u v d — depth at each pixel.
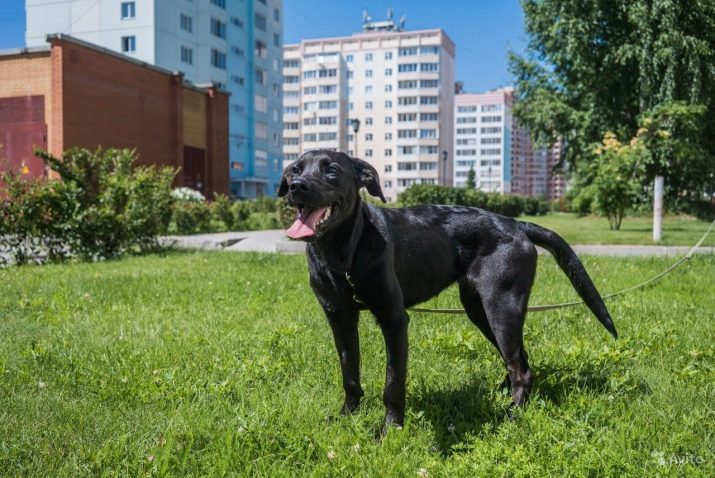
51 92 24.58
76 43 24.92
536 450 3.06
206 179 34.06
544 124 27.38
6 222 11.08
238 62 53.81
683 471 2.78
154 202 12.95
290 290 7.69
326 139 109.56
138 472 2.87
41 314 6.30
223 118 35.34
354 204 3.25
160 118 30.05
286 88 113.06
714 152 25.78
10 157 25.42
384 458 2.99
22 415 3.50
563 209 56.66
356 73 109.38
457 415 3.62
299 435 3.19
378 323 3.38
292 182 3.02
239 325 5.82
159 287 7.82
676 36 21.86
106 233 11.88
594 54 23.94
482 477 2.80
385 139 108.88
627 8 22.89
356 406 3.68
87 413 3.56
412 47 105.88
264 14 57.91
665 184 25.02
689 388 3.87
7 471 2.88
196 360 4.65
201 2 48.03
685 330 5.43
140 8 42.69
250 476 2.88
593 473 2.80
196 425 3.35
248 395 3.86
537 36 26.45
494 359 4.64
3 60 25.31
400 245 3.53
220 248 14.25
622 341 4.96
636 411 3.54
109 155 12.41
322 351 4.82
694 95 22.23
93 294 7.42
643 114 22.14
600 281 8.29
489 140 145.50
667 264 9.99
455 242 3.79
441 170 108.38
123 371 4.31
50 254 11.67
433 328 5.65
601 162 19.91
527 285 3.72
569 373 4.20
